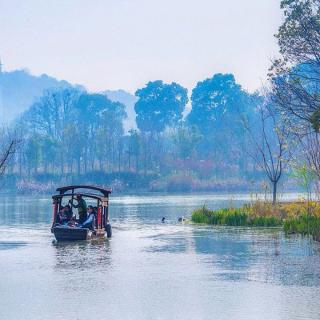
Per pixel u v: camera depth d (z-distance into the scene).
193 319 21.47
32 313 22.45
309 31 48.59
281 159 56.34
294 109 50.59
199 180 168.12
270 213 56.12
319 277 28.61
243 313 22.14
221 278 28.61
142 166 181.25
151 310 22.70
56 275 29.84
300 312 22.16
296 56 49.75
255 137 159.75
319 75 51.50
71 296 25.08
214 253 36.94
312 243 40.62
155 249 39.12
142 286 26.89
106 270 31.11
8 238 47.19
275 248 38.56
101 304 23.67
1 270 31.59
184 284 27.28
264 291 25.67
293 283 27.27
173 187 161.75
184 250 38.53
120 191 164.12
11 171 177.12
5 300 24.56
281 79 50.91
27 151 177.62
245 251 37.56
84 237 44.00
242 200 103.94
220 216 57.03
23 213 79.38
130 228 54.50
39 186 163.00
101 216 46.59
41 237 47.78
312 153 53.12
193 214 61.19
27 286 27.22
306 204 54.22
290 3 49.16
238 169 177.62
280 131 58.53
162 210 81.00
